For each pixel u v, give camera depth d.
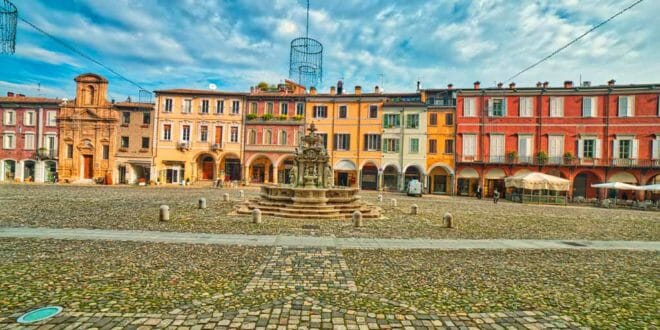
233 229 12.45
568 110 39.84
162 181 45.72
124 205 19.31
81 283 6.37
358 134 45.56
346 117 45.91
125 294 5.88
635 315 5.62
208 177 47.75
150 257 8.36
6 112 46.38
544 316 5.48
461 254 9.75
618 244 12.04
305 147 20.89
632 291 6.85
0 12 8.24
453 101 44.12
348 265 8.16
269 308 5.45
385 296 6.16
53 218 13.80
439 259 9.08
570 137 39.69
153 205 19.67
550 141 40.19
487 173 41.94
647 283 7.41
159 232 11.48
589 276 7.87
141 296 5.81
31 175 46.78
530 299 6.23
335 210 17.06
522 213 22.73
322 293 6.21
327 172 20.95
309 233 12.13
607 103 38.62
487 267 8.40
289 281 6.83
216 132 46.31
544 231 14.61
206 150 46.00
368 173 46.59
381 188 44.91
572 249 10.92
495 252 10.14
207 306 5.46
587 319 5.41
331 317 5.18
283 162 47.34
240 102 46.34
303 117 46.12
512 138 41.34
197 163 46.88
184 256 8.55
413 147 44.28
